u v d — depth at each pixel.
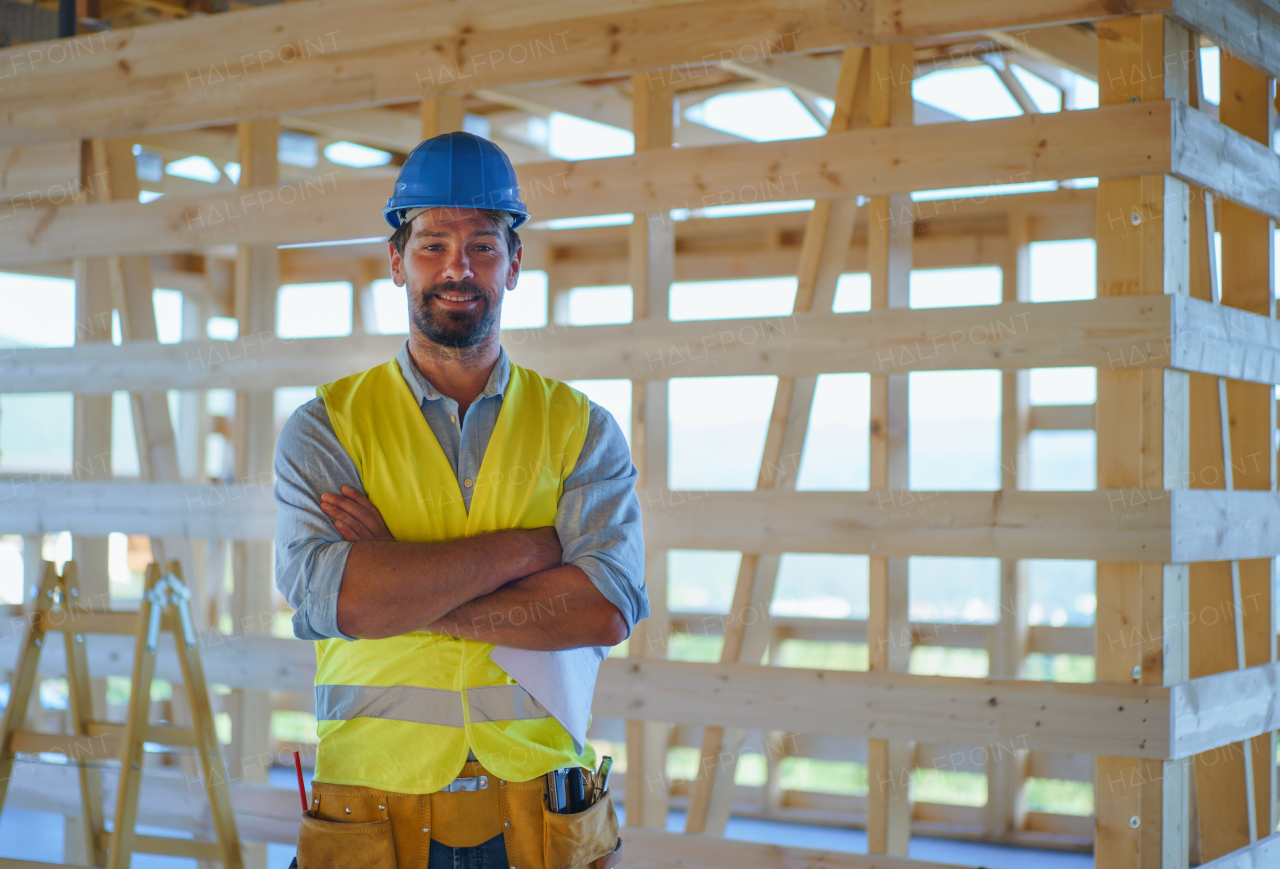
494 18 2.88
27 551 3.54
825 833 4.48
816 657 5.82
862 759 4.52
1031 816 4.43
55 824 4.13
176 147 4.69
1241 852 2.66
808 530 2.65
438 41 2.92
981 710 2.50
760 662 2.79
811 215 2.70
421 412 1.61
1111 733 2.39
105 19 3.62
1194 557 2.43
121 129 3.24
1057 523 2.45
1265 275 2.87
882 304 2.62
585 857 1.51
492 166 1.60
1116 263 2.43
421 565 1.48
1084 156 2.43
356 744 1.52
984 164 2.51
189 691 2.71
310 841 1.50
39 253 3.32
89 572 3.34
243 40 3.11
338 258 5.97
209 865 3.15
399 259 1.69
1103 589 2.44
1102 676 2.43
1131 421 2.41
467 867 1.49
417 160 1.59
